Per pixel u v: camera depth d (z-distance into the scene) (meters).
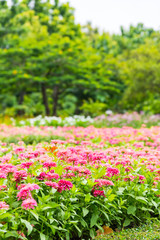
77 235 4.08
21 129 11.27
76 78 24.03
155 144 7.73
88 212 4.12
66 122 15.67
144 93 22.59
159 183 4.81
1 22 30.69
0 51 23.84
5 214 3.29
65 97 27.94
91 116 22.62
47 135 10.34
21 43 24.05
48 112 24.92
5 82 22.92
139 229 4.20
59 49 23.67
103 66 26.64
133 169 4.91
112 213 4.26
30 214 3.56
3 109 26.55
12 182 4.00
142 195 4.45
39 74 23.83
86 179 4.43
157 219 4.52
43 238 3.50
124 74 25.52
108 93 25.27
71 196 3.98
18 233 3.40
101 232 4.13
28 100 29.02
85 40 31.84
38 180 4.14
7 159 4.64
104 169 4.28
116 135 10.10
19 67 23.89
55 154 5.30
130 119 16.41
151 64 21.28
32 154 4.60
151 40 24.34
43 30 26.94
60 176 4.27
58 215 3.81
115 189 4.43
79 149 4.95
